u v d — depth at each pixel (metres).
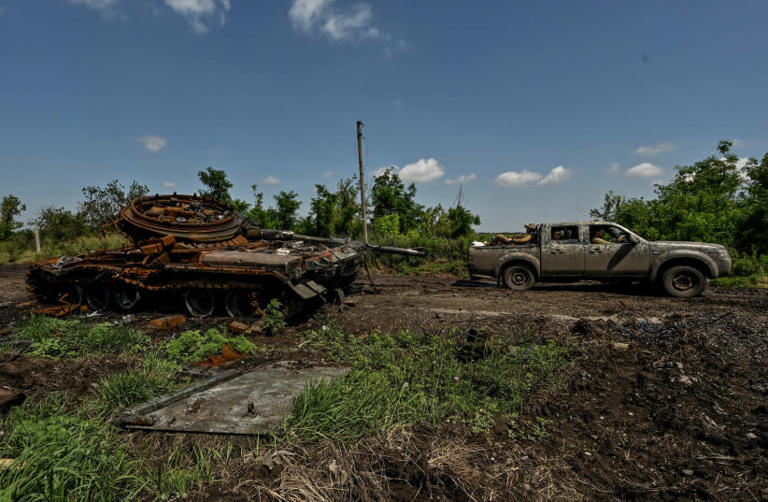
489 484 2.69
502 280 10.10
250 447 2.87
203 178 18.52
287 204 19.62
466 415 3.58
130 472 2.61
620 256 8.93
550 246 9.46
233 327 6.25
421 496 2.51
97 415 3.33
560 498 2.67
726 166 20.91
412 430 3.19
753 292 9.03
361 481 2.56
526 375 4.41
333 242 9.74
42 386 3.91
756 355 4.66
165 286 7.46
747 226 13.15
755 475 2.86
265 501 2.35
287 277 6.40
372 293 9.76
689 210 14.15
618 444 3.33
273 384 3.96
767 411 3.59
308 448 2.83
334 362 4.90
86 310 8.33
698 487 2.77
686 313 6.41
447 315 6.89
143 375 4.04
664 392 4.07
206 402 3.54
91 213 21.67
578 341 5.39
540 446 3.28
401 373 4.32
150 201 9.01
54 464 2.39
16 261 19.83
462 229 19.50
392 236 18.84
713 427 3.46
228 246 8.15
